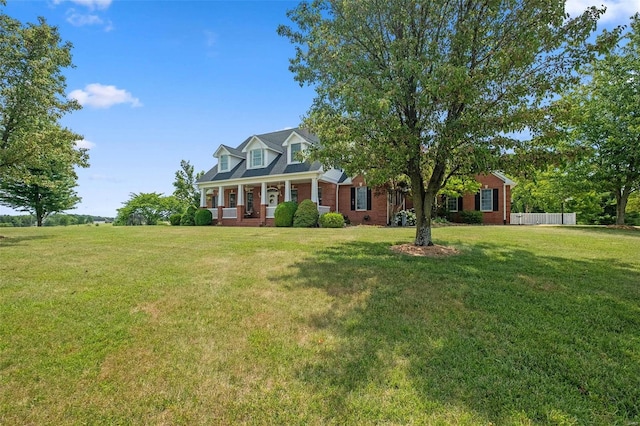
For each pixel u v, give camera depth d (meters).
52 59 12.63
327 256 7.47
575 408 2.46
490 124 6.28
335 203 21.77
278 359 3.10
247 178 21.73
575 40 6.03
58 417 2.34
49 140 11.70
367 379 2.79
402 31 7.39
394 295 4.80
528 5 6.13
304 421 2.31
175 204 38.69
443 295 4.78
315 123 9.17
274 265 6.62
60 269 6.16
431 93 6.09
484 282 5.38
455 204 21.78
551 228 14.90
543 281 5.43
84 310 4.13
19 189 29.25
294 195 23.16
